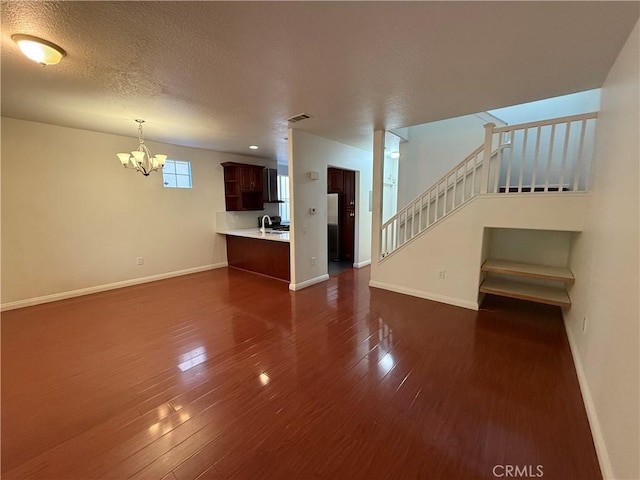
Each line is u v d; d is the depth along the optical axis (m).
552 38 1.70
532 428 1.63
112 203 4.31
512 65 2.04
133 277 4.62
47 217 3.73
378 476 1.35
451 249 3.62
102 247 4.25
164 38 1.70
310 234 4.49
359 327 2.98
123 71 2.12
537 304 3.64
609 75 2.09
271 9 1.45
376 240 4.40
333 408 1.80
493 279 3.87
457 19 1.53
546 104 4.13
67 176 3.86
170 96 2.64
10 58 1.90
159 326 3.01
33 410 1.78
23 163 3.51
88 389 1.99
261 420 1.71
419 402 1.86
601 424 1.51
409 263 4.05
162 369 2.23
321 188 4.61
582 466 1.40
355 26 1.60
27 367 2.25
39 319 3.19
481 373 2.16
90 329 2.94
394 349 2.53
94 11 1.44
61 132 3.77
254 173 6.04
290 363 2.31
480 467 1.40
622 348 1.35
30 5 1.38
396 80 2.29
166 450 1.50
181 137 4.36
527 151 4.30
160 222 4.90
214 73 2.16
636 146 1.40
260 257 5.30
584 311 2.25
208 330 2.92
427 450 1.49
